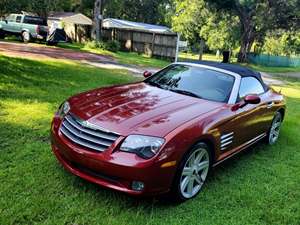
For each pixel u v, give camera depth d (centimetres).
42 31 2070
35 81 858
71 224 312
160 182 338
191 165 374
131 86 482
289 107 1020
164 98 428
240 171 477
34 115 594
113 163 329
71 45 2370
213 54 4797
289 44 4338
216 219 349
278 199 402
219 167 484
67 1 4244
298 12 2958
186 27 3575
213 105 427
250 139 513
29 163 417
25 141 482
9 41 1984
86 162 345
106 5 4319
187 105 412
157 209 356
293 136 677
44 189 363
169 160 337
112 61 1653
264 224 349
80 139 357
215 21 3400
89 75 1052
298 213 377
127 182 333
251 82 523
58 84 865
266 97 552
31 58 1237
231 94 460
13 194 346
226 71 498
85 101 411
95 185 382
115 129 343
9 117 571
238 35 3406
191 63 526
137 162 326
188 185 377
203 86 471
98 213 334
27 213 317
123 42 2702
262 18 3038
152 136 337
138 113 372
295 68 4028
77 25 2947
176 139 342
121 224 321
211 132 385
